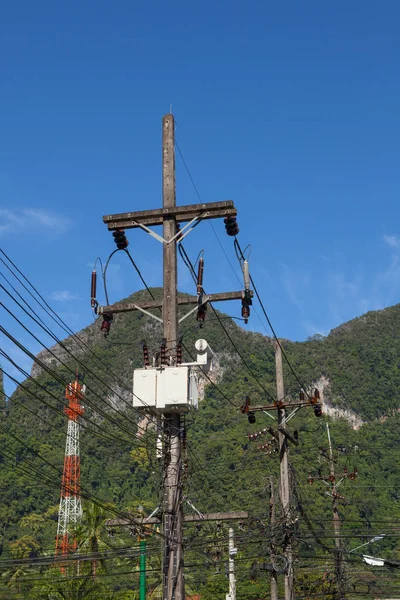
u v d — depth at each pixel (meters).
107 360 183.75
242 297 16.36
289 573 27.78
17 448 131.38
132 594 41.44
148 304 17.00
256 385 177.38
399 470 97.62
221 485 61.09
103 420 130.75
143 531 16.22
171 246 16.66
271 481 32.34
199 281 16.53
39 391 156.75
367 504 70.94
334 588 40.34
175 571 15.05
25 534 107.25
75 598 40.66
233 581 29.59
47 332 13.95
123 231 17.16
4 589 41.31
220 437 108.12
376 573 45.88
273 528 28.38
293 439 29.25
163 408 15.67
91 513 44.56
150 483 117.31
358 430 144.38
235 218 16.55
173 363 16.05
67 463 75.69
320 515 64.50
